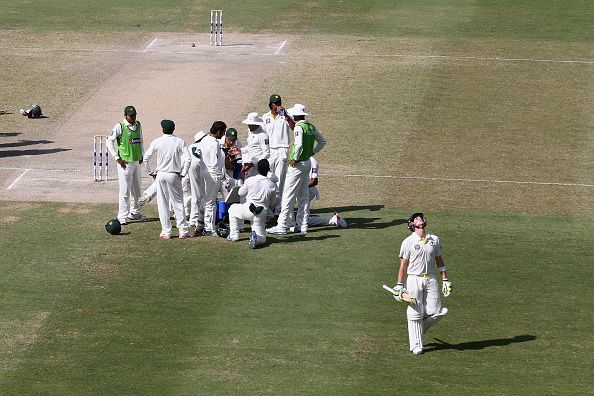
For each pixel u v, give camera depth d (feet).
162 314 283.38
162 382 246.68
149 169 336.90
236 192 344.28
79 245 331.77
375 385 245.04
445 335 274.36
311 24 619.26
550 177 405.59
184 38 592.60
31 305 289.12
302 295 295.48
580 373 253.03
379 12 643.04
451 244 336.90
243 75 526.57
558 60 555.69
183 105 483.51
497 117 474.90
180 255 323.98
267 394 240.53
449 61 551.59
